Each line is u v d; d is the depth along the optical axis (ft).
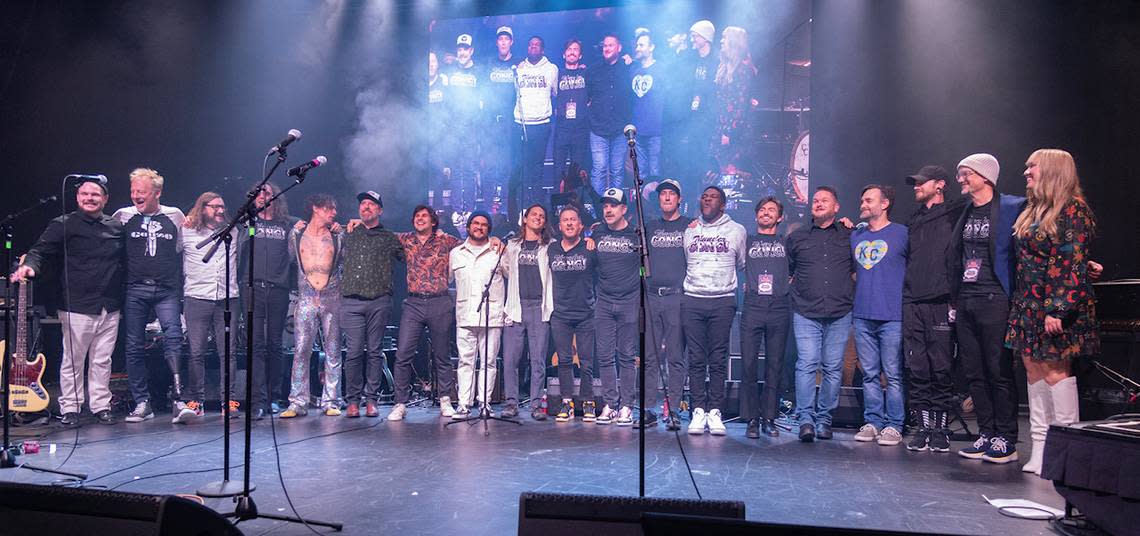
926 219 17.85
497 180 28.89
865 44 26.53
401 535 10.61
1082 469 10.84
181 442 17.33
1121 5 24.34
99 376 20.15
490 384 23.61
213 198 20.66
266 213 21.27
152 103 28.58
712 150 26.96
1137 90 24.11
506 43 28.81
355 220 21.83
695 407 19.66
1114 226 24.27
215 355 22.13
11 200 26.86
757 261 19.61
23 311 19.40
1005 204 15.70
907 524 11.51
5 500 8.07
